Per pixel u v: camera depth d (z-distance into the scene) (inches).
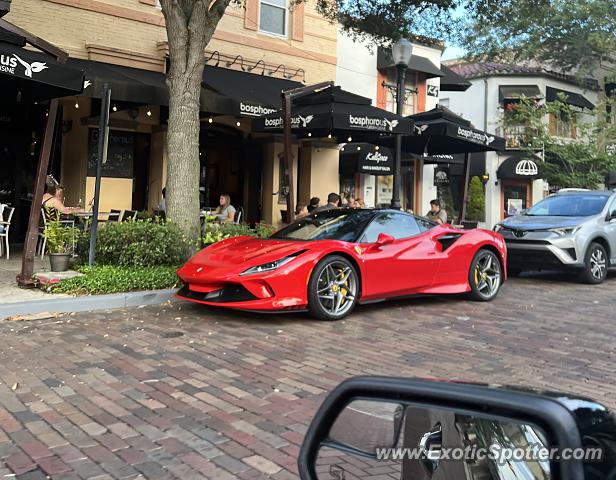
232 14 544.7
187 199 337.7
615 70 1019.3
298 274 245.8
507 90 954.1
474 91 979.3
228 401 156.2
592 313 290.8
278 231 301.3
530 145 899.4
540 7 468.1
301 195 625.3
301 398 159.5
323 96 402.6
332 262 257.1
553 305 313.6
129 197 509.4
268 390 165.6
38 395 157.6
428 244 297.0
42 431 134.2
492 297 324.8
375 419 53.1
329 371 185.0
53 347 205.2
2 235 393.4
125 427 137.5
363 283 266.7
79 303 266.1
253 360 195.3
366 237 276.8
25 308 252.1
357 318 268.1
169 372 180.1
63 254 312.8
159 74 482.9
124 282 289.9
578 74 964.0
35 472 114.3
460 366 193.0
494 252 328.5
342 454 54.6
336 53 634.2
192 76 335.0
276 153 584.1
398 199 435.8
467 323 262.8
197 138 343.3
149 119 510.0
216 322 251.3
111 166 498.0
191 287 256.7
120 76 423.8
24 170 484.4
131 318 254.7
